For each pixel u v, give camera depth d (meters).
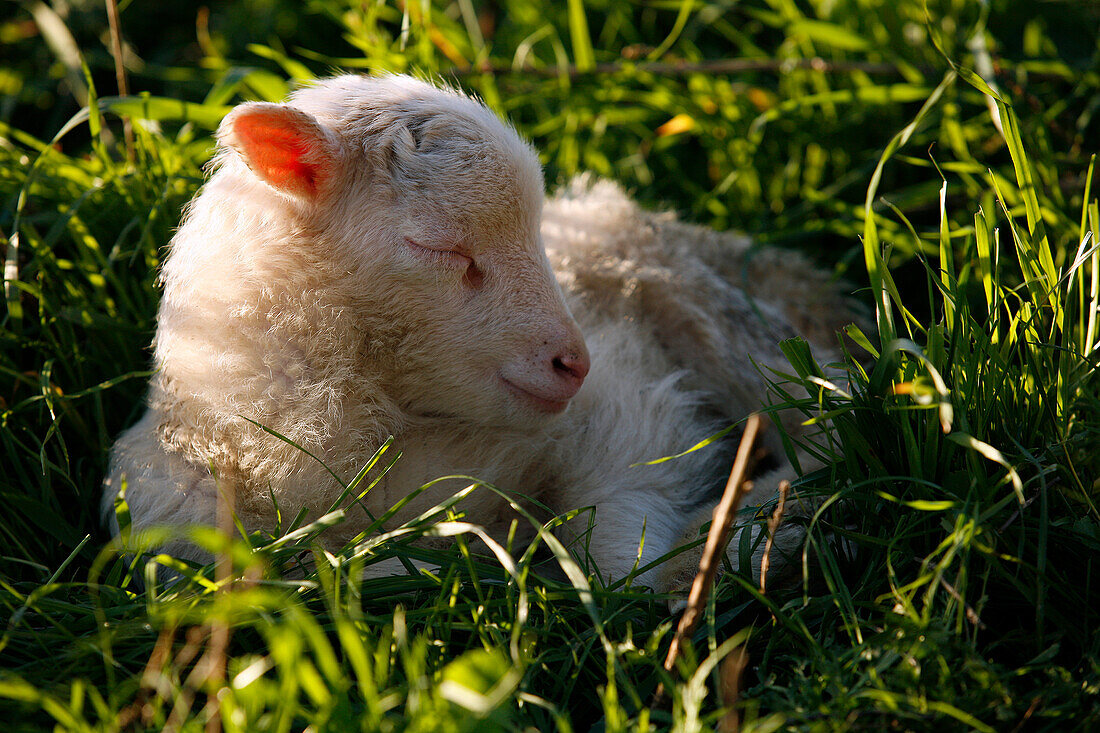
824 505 1.95
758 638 2.02
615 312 3.11
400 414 2.45
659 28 4.76
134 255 2.96
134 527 2.35
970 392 2.13
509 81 4.16
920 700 1.64
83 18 4.95
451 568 1.96
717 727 1.72
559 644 2.04
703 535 2.29
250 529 2.34
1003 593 2.03
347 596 1.91
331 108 2.41
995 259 2.32
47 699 1.55
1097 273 2.28
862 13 4.08
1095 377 2.30
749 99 4.04
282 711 1.53
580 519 2.52
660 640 1.96
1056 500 2.08
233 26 4.93
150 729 1.64
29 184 2.87
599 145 4.19
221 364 2.34
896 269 3.58
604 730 1.77
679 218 4.05
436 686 1.64
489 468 2.49
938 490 2.10
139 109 3.24
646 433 2.70
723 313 3.20
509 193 2.32
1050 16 4.14
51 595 2.16
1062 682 1.72
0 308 3.02
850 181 3.72
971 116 3.75
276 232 2.33
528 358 2.35
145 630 1.95
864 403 2.21
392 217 2.29
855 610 2.01
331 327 2.35
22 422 2.72
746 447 1.68
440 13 4.22
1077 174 3.47
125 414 3.00
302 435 2.32
